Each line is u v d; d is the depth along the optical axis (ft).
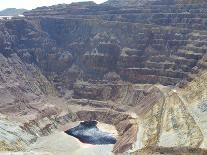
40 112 480.23
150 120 392.68
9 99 480.64
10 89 498.28
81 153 382.22
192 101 367.25
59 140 420.77
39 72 582.76
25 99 501.97
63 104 532.32
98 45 598.75
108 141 418.72
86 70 586.04
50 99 543.39
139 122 414.62
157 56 545.44
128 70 549.95
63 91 565.53
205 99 348.59
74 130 458.91
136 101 485.97
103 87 542.16
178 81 495.00
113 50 587.68
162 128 344.90
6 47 563.48
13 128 404.57
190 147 274.77
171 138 314.35
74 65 599.57
